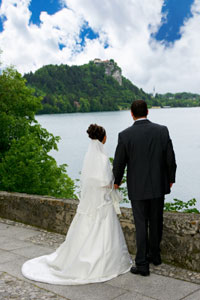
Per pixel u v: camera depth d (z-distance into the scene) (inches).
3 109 776.3
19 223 225.6
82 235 135.2
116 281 127.3
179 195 1993.1
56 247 173.6
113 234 135.0
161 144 130.1
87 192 136.4
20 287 124.2
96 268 129.2
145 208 132.6
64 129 6825.8
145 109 135.8
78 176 2466.8
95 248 131.9
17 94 780.6
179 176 2519.7
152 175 129.6
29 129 804.6
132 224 159.5
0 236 197.0
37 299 113.6
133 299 112.3
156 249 138.1
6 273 138.7
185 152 3742.6
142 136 131.2
